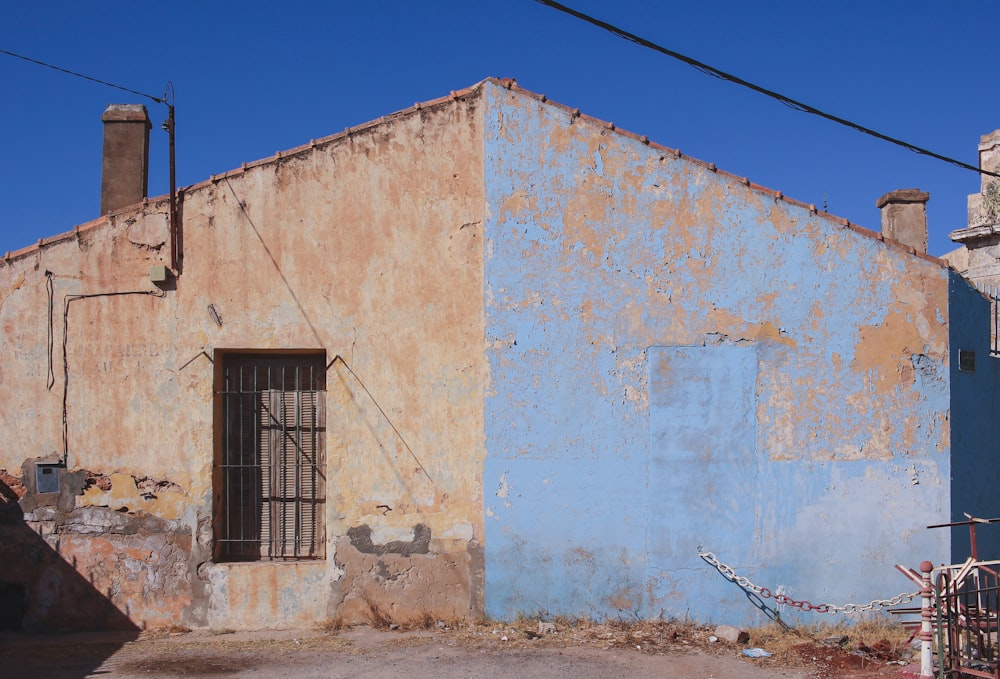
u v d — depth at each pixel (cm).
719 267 866
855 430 861
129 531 839
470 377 855
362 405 852
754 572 848
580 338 859
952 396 877
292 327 855
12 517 838
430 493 848
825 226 869
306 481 870
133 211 855
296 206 862
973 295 927
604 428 855
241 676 692
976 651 690
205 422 845
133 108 956
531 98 870
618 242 865
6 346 847
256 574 838
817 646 783
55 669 711
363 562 842
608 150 869
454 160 868
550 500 850
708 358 860
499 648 770
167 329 851
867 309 867
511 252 862
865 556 854
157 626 834
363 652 757
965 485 893
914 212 1074
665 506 852
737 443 856
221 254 856
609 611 845
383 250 862
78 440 844
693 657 752
